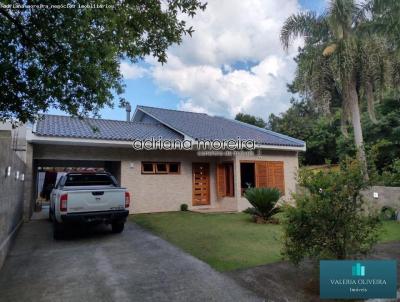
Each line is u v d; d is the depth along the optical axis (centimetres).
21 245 706
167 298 406
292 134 2678
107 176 953
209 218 1084
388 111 1750
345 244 434
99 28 462
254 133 1639
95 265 552
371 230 443
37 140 1019
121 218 803
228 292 423
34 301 402
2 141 530
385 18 1377
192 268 525
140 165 1277
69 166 1512
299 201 444
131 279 477
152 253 627
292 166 1557
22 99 509
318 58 1388
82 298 409
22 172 920
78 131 1148
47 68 473
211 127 1634
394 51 1368
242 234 793
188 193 1383
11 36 435
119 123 1470
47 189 1673
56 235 762
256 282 458
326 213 428
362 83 1346
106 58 472
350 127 1850
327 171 462
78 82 496
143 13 531
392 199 963
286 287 439
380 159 1648
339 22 1318
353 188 436
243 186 1483
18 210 837
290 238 453
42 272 514
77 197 744
